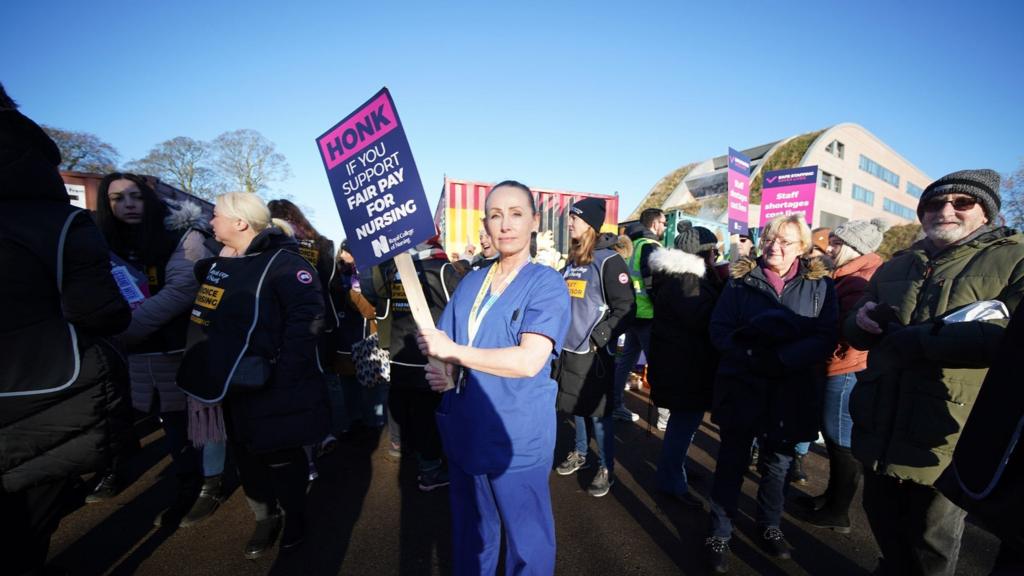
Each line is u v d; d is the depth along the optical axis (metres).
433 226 1.74
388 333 3.57
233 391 2.10
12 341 1.35
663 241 9.34
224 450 2.87
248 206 2.29
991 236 1.68
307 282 2.28
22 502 1.48
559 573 2.33
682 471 2.95
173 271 2.56
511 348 1.50
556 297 1.58
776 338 2.13
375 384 3.83
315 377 2.31
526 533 1.63
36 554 1.52
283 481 2.38
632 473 3.46
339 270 4.06
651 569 2.37
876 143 41.06
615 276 2.93
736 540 2.62
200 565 2.35
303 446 2.37
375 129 1.86
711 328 2.46
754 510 2.95
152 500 2.98
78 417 1.49
